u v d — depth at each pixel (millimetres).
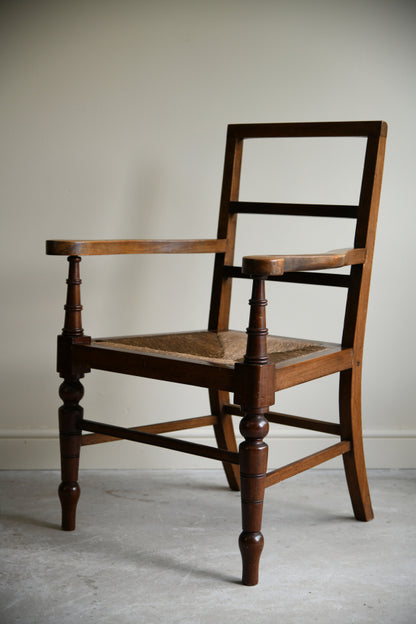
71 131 1877
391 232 1916
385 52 1876
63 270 1915
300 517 1654
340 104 1890
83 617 1195
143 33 1856
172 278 1933
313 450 1971
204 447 1390
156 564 1399
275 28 1864
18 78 1853
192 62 1869
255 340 1260
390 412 1977
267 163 1896
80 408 1544
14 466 1942
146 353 1412
